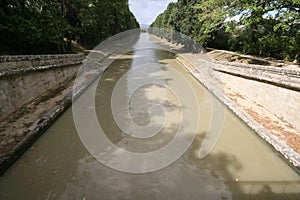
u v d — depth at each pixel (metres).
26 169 5.11
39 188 4.63
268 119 7.21
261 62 14.42
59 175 5.04
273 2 10.26
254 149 6.14
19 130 5.93
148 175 5.05
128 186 4.69
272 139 5.80
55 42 12.89
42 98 8.80
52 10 13.20
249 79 9.63
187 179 4.93
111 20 25.31
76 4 16.62
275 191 4.61
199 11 20.75
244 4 10.73
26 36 10.16
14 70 7.02
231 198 4.43
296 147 5.41
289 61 14.80
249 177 5.01
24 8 11.12
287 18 9.25
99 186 4.70
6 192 4.45
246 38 18.08
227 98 9.70
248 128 7.05
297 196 4.50
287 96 6.93
